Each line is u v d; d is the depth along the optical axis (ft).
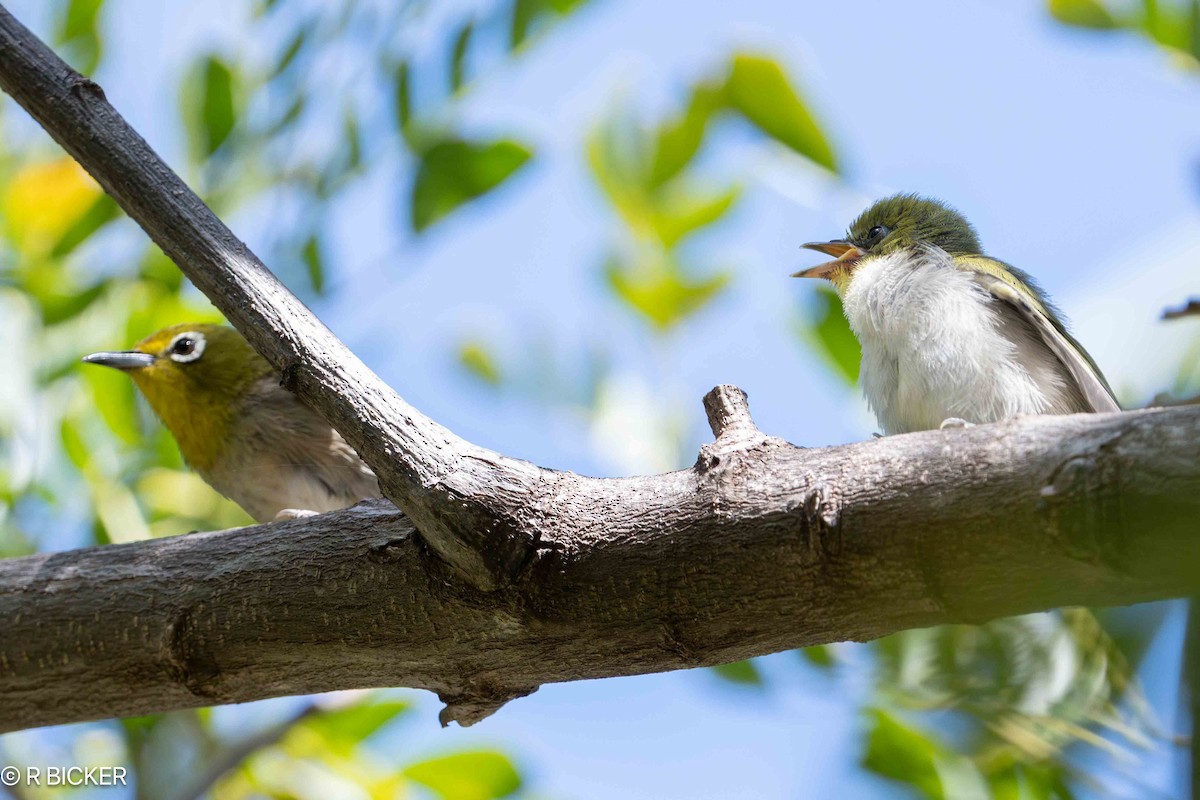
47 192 36.01
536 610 19.90
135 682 22.25
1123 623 24.73
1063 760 26.07
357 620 21.08
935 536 17.83
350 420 19.93
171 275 37.65
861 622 18.90
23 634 22.33
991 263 34.30
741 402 20.85
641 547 19.42
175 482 40.98
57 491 35.12
